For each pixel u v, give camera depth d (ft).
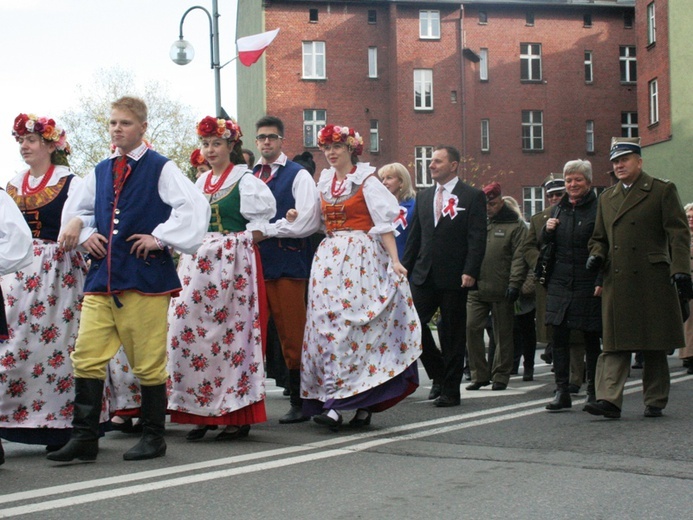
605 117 168.04
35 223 21.01
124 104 19.83
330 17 157.17
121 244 19.43
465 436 22.09
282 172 26.99
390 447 20.65
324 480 17.17
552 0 167.73
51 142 21.48
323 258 24.48
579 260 27.14
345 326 23.77
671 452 19.56
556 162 165.99
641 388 32.45
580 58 166.81
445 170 29.32
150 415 19.83
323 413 23.53
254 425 25.14
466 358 40.24
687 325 38.45
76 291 21.06
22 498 15.88
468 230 28.81
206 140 23.21
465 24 161.07
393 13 156.76
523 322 37.22
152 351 19.63
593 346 27.76
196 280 22.41
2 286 20.86
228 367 22.36
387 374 23.79
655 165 118.21
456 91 158.92
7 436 20.53
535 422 24.43
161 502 15.53
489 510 14.76
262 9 155.63
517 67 164.35
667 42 114.32
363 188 24.41
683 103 113.09
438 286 28.53
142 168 19.77
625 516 14.30
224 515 14.65
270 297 26.03
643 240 25.27
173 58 64.23
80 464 19.13
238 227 22.99
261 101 157.79
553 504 15.07
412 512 14.73
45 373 20.72
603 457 19.06
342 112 157.48
